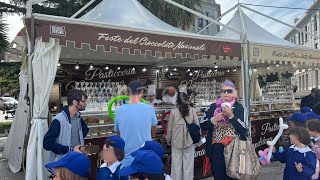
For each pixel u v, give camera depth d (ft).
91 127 17.33
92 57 30.30
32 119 14.64
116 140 9.52
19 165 21.65
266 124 25.85
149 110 12.56
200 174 19.69
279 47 21.85
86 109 18.65
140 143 12.12
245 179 12.77
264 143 25.58
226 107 12.88
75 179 7.78
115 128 12.74
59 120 12.82
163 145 18.47
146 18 21.13
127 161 11.50
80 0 49.70
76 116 13.74
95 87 20.84
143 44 16.35
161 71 37.70
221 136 13.43
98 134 17.37
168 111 18.84
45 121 14.62
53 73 14.60
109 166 9.43
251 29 27.68
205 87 31.37
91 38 15.02
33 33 13.89
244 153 12.92
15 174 21.36
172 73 38.32
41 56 14.24
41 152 14.39
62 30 14.40
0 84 103.55
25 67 19.94
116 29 15.70
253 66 39.37
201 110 22.18
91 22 15.08
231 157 12.98
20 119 21.93
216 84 32.32
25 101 20.63
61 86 31.01
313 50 24.12
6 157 26.11
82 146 12.76
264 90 41.34
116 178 9.09
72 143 13.38
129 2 22.65
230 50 19.39
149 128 12.44
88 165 8.07
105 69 33.37
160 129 18.72
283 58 22.06
